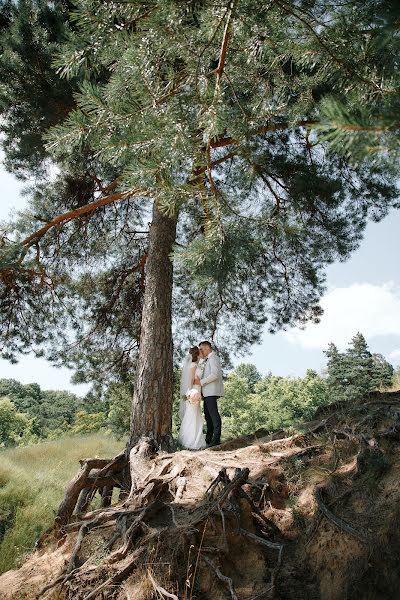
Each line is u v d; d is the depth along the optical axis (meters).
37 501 9.73
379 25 2.18
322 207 9.60
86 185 10.29
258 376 66.31
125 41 3.61
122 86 3.73
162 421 7.15
